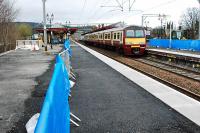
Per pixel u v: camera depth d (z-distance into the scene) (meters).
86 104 9.84
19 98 10.71
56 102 5.29
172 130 7.16
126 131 7.14
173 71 20.05
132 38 33.75
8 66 21.77
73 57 31.45
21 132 7.11
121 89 12.44
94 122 7.88
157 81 14.36
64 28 71.44
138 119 8.09
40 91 11.95
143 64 25.05
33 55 33.88
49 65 22.36
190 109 8.99
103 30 50.19
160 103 9.84
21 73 17.64
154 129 7.25
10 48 44.75
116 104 9.81
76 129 7.33
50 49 46.66
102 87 12.98
